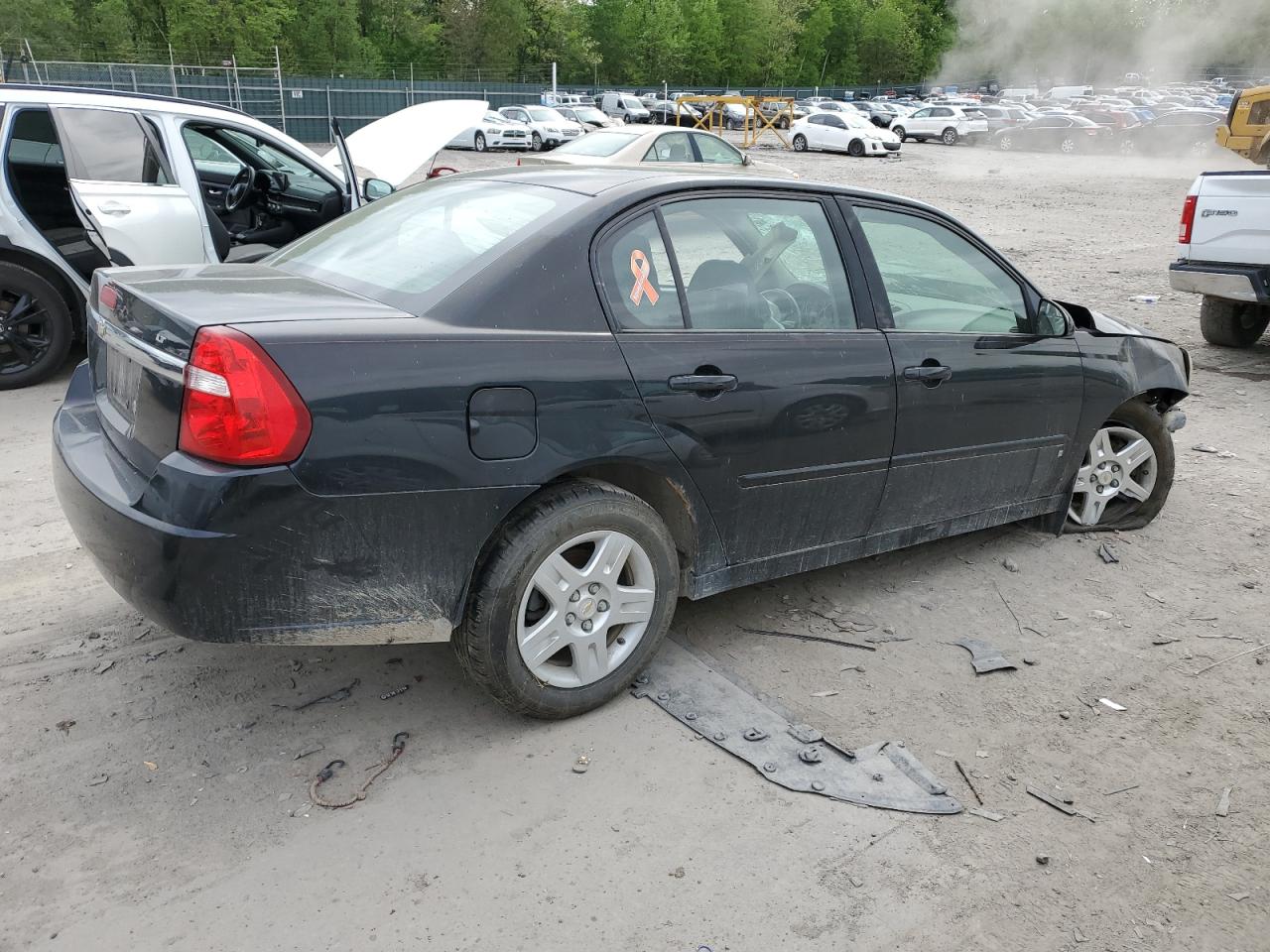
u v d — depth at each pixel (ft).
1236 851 8.75
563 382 9.15
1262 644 12.39
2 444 17.79
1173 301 35.68
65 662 10.86
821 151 124.67
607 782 9.24
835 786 9.27
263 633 8.39
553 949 7.41
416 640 9.07
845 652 11.80
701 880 8.13
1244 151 65.10
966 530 13.47
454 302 9.03
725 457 10.37
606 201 10.00
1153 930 7.86
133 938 7.36
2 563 13.20
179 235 20.99
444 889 7.93
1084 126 128.26
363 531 8.41
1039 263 43.68
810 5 272.10
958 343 12.31
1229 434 21.21
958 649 12.00
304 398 7.98
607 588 9.92
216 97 113.39
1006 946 7.64
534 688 9.67
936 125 147.23
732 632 12.14
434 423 8.52
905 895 8.07
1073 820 9.05
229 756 9.43
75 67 106.52
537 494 9.43
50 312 21.01
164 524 7.98
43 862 8.05
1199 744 10.30
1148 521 15.80
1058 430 13.84
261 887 7.88
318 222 24.45
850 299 11.55
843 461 11.39
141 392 8.62
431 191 11.88
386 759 9.46
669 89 233.76
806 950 7.50
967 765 9.78
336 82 127.44
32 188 20.33
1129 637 12.46
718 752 9.75
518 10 222.28
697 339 10.15
